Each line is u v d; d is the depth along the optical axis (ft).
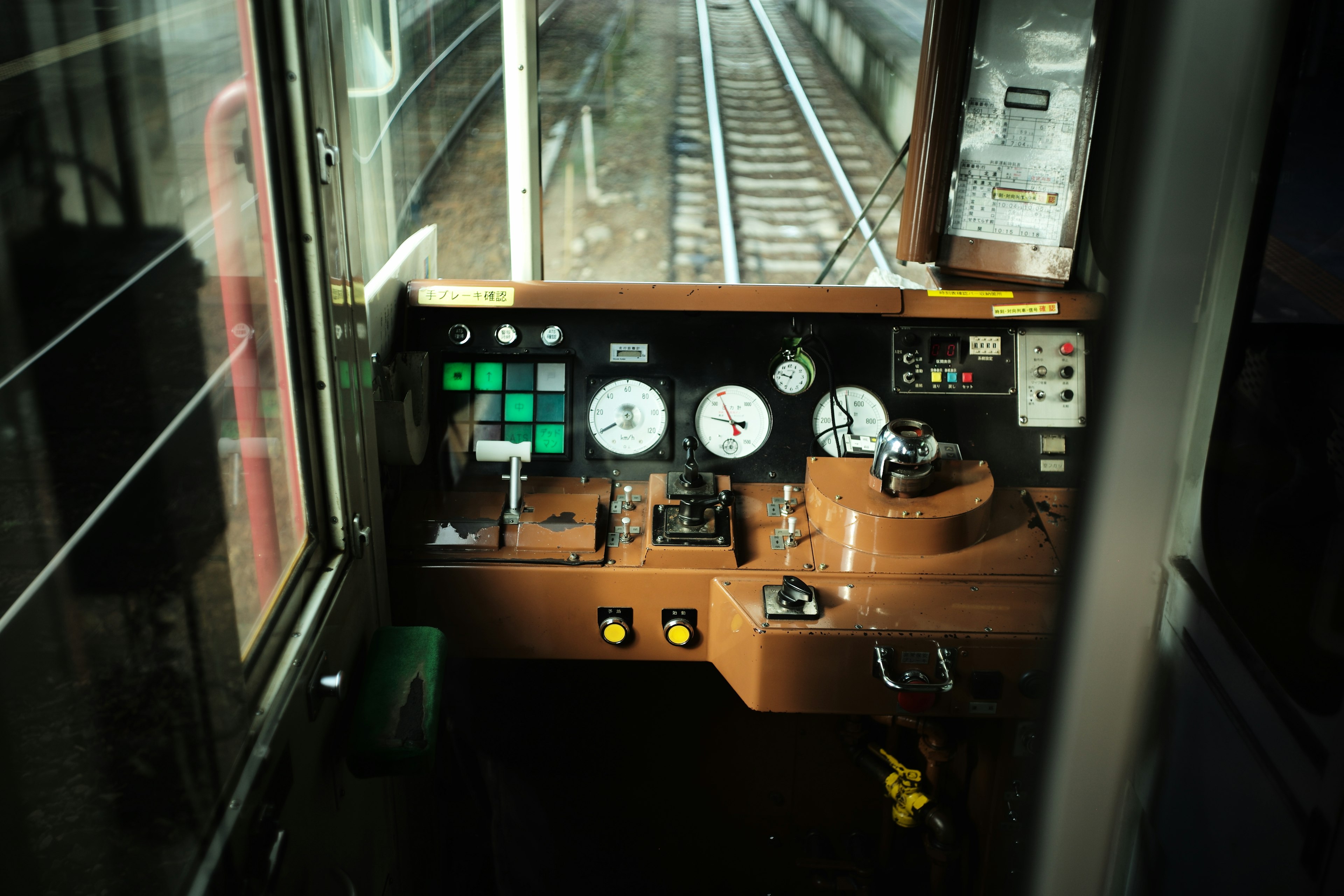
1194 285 3.05
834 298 7.35
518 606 6.63
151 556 3.81
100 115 4.44
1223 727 3.53
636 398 7.35
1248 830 3.36
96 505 3.84
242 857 3.61
